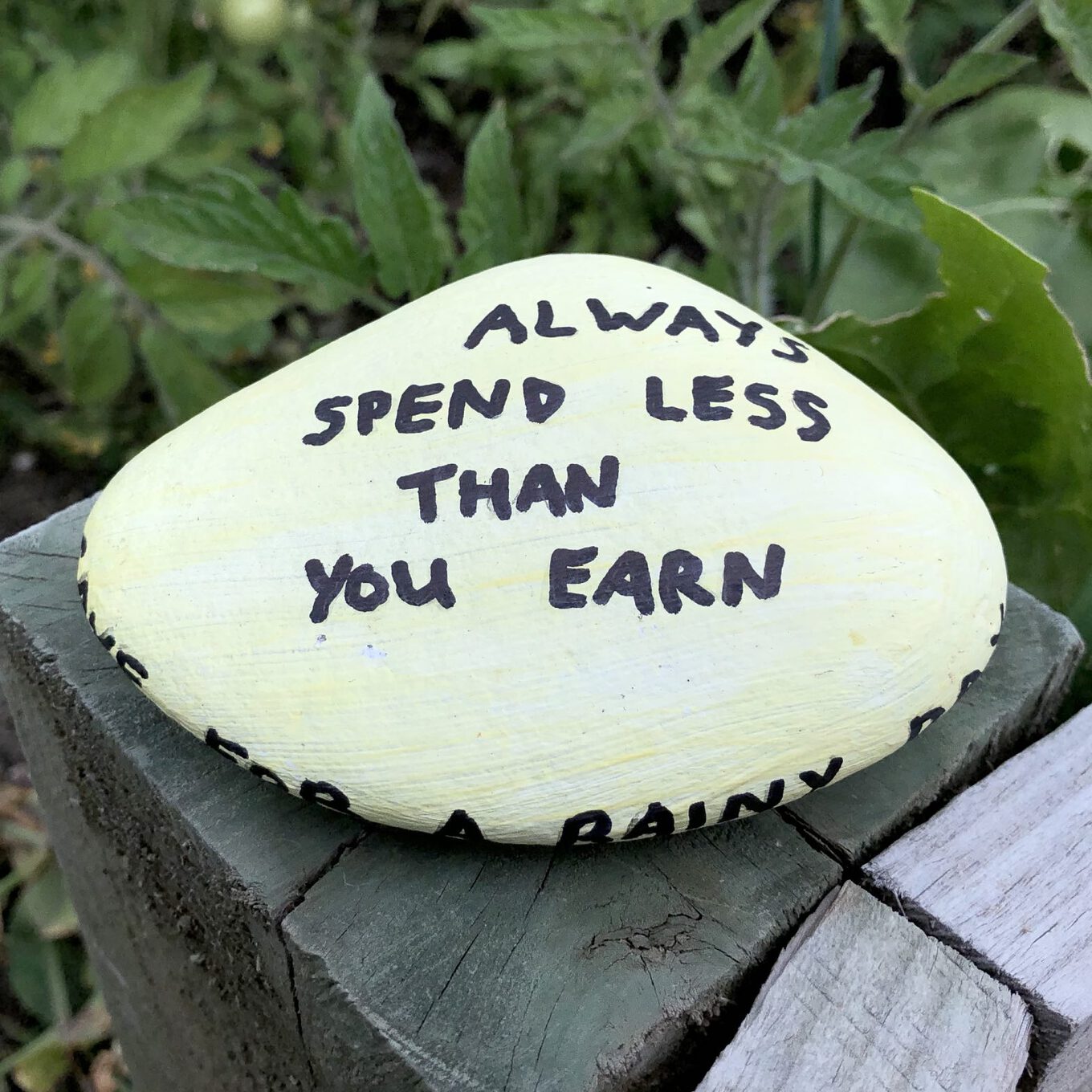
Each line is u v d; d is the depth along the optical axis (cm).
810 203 32
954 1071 14
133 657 15
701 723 14
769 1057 14
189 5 39
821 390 15
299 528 14
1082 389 20
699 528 14
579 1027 14
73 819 21
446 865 16
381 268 23
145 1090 29
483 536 14
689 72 24
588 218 42
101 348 29
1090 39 21
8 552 20
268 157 49
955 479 16
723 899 15
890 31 22
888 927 15
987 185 33
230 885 16
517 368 15
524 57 40
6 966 32
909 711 15
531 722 14
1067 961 15
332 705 14
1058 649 19
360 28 46
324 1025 15
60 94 27
